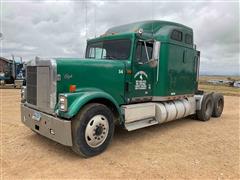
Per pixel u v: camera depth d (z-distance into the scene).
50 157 4.37
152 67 5.93
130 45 5.43
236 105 13.51
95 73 4.83
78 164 4.09
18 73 24.44
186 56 7.08
